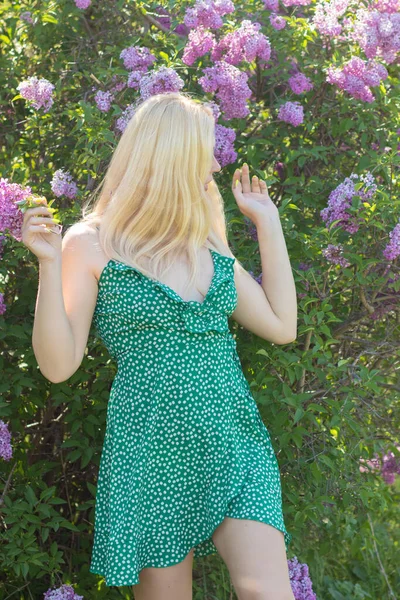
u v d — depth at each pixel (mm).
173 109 1999
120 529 1911
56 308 1865
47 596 2398
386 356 2867
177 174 1976
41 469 2645
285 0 2994
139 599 2020
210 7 2787
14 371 2574
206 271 2061
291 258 2711
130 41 3068
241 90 2738
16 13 3139
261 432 2041
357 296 2805
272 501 1919
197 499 1951
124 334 1967
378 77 2844
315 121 2949
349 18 2994
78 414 2607
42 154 3049
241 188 2314
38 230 1842
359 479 2705
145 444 1921
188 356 1944
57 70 3146
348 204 2539
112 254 1965
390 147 2926
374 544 3311
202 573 2846
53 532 2768
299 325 2693
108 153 2641
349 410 2525
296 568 2541
